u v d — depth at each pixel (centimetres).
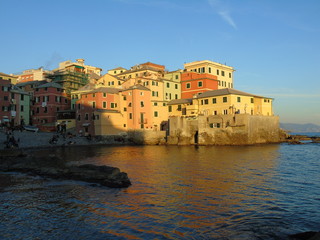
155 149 6644
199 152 5697
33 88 10575
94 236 1447
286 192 2328
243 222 1639
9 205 1998
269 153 5359
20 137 7306
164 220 1672
